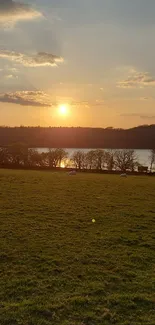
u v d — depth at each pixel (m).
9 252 14.50
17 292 10.90
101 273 12.61
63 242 16.16
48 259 13.83
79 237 17.12
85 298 10.53
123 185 39.47
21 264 13.27
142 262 13.91
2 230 17.78
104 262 13.74
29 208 23.62
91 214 22.47
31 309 9.80
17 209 23.17
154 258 14.41
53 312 9.69
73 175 53.28
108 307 10.08
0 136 168.88
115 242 16.50
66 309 9.90
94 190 34.00
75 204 25.77
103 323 9.20
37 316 9.47
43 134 178.88
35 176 47.25
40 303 10.20
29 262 13.48
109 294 10.93
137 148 172.25
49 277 12.12
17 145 116.19
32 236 16.94
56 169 87.12
